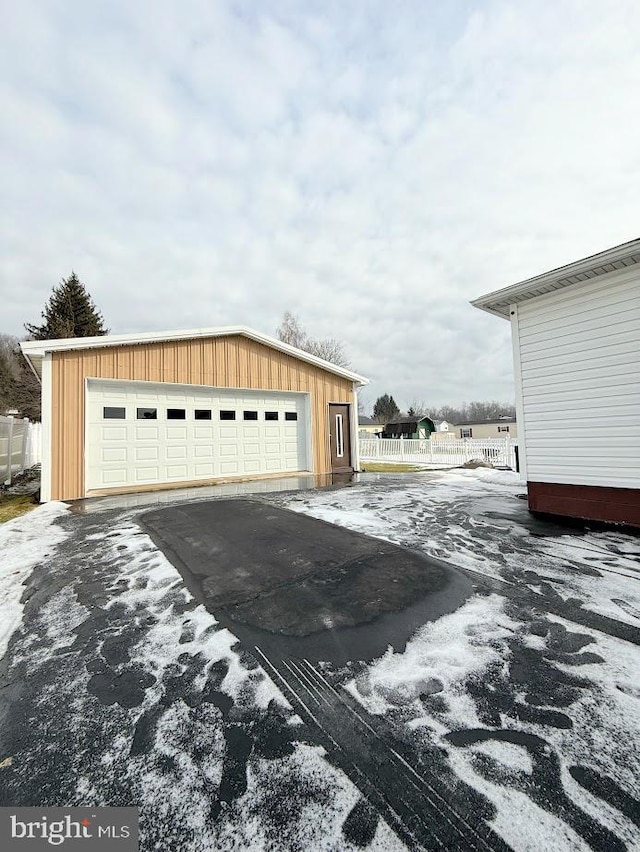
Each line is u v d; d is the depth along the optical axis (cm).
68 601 294
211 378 952
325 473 1148
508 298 564
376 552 390
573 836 116
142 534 470
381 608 272
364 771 142
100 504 676
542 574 329
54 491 729
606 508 483
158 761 149
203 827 123
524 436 569
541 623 247
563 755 146
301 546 413
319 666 208
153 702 183
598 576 324
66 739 161
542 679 192
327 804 129
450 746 152
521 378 571
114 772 144
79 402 770
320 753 150
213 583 321
